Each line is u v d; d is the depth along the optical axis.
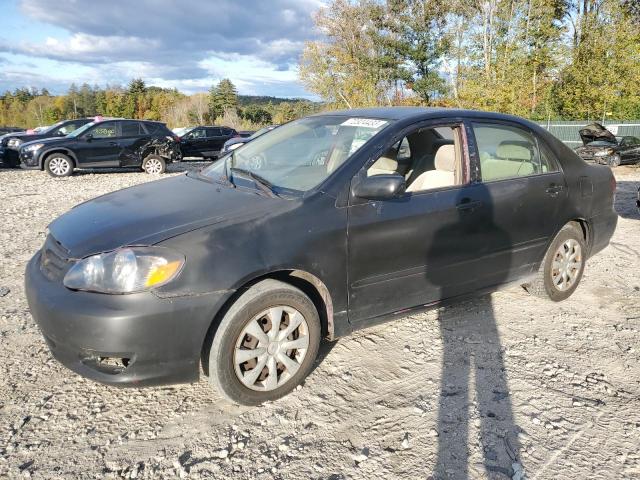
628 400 2.97
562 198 4.13
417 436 2.62
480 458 2.46
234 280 2.62
